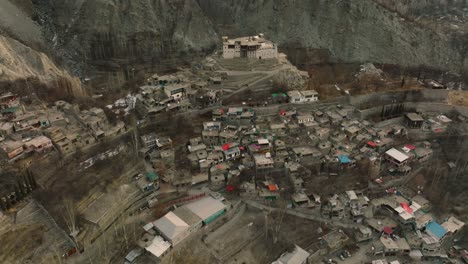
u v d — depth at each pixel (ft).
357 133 378.32
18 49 413.18
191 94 401.49
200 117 386.52
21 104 359.25
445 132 399.03
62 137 322.75
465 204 336.08
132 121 368.27
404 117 411.95
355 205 310.86
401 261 285.64
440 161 374.02
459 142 392.27
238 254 277.03
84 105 385.91
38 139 314.35
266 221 295.48
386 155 357.82
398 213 304.91
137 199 297.94
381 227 300.40
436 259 288.30
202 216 285.43
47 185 289.33
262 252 279.28
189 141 355.36
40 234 256.52
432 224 306.14
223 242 282.36
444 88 451.94
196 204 298.56
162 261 260.01
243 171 330.54
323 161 341.82
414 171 358.23
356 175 341.00
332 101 422.00
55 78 417.28
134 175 316.81
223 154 338.13
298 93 413.39
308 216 308.40
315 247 284.82
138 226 281.74
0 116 341.21
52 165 305.12
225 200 305.53
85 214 274.16
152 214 292.40
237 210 307.17
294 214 308.40
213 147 347.56
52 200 277.44
